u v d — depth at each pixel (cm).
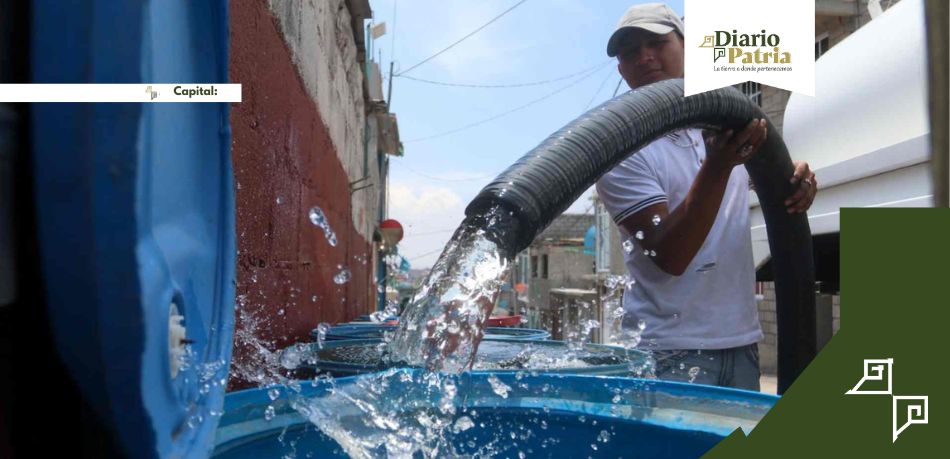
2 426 41
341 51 488
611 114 136
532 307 3291
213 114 73
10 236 39
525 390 114
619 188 190
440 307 100
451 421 102
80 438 45
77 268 39
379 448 90
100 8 40
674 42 201
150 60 42
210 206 73
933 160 64
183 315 58
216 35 73
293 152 252
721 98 153
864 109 236
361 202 785
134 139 40
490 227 110
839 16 952
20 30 40
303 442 93
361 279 781
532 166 120
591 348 206
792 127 299
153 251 46
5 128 38
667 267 181
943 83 63
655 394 113
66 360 40
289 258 241
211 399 66
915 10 216
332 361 166
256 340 179
